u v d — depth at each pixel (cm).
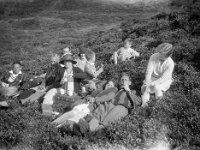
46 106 312
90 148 240
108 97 305
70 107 306
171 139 240
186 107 280
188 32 533
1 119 293
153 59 333
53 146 247
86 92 340
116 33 762
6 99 350
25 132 270
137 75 382
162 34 554
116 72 409
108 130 258
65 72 349
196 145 232
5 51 881
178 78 355
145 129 249
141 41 565
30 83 368
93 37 847
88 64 385
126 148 237
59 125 280
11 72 392
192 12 579
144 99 305
